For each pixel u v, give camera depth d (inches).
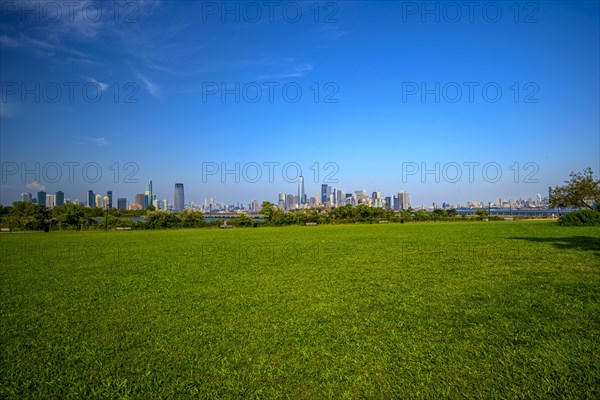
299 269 530.6
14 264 624.7
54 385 188.4
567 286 381.1
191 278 475.5
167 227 2111.2
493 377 186.4
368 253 701.9
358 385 181.9
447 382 182.5
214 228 2108.8
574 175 1825.8
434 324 270.7
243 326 275.7
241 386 183.5
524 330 252.8
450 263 551.8
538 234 1064.8
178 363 211.9
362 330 261.6
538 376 185.9
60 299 370.6
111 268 572.1
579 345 223.0
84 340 252.1
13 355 227.0
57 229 1946.4
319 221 2421.3
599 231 1152.8
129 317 304.8
